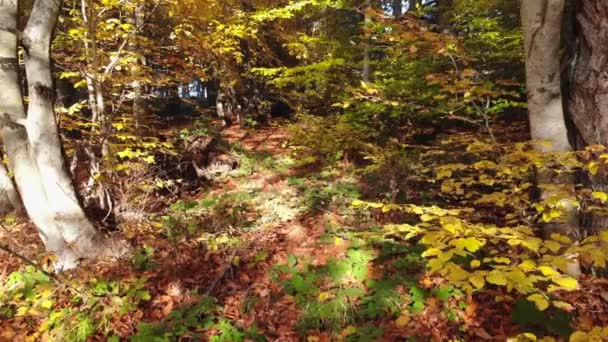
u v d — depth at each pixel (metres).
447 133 6.50
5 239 4.62
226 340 3.40
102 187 5.11
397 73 5.73
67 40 5.73
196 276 4.25
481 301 3.60
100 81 5.19
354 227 5.04
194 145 7.53
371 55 7.57
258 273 4.36
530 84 3.16
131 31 5.47
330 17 9.24
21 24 6.83
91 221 4.48
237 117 13.15
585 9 3.19
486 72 5.74
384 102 4.97
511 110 6.27
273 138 10.42
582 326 2.58
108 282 3.99
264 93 13.97
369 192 5.89
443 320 3.49
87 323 3.50
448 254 1.92
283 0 9.31
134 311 3.71
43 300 3.73
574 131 3.35
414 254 4.26
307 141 7.07
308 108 9.76
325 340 3.44
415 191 5.58
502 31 5.46
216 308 3.79
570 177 3.10
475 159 5.02
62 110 5.08
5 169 5.52
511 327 3.27
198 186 6.93
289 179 6.97
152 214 5.40
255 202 6.07
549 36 2.95
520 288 1.73
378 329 3.44
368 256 4.38
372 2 6.60
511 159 2.76
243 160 8.09
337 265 4.28
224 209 5.71
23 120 4.10
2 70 3.96
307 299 3.87
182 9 5.92
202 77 6.21
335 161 7.23
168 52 5.99
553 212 2.34
